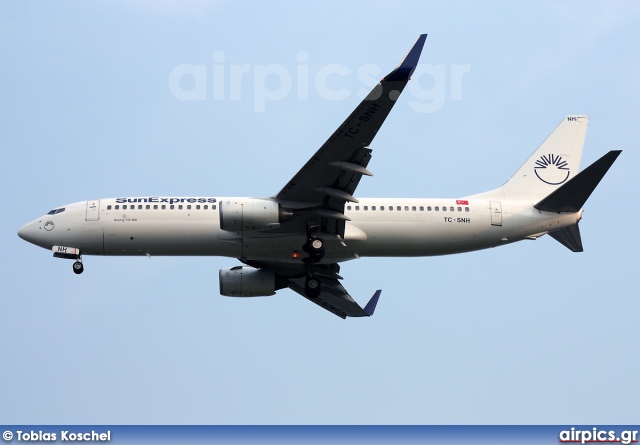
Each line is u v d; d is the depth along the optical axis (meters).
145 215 150.12
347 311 173.00
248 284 160.25
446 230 152.62
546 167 162.88
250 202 143.00
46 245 152.50
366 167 136.88
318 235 147.88
